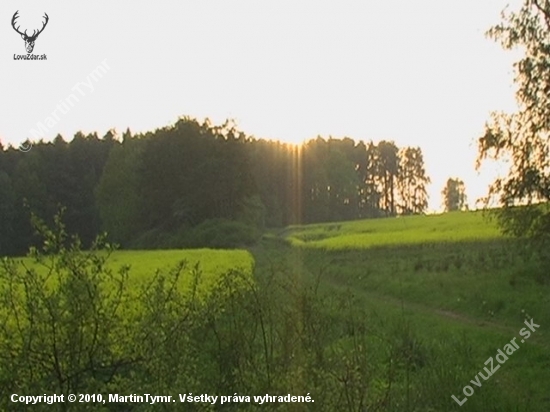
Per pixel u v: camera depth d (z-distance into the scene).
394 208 133.62
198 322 5.79
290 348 6.62
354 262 38.38
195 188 71.12
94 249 4.98
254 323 6.88
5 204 53.75
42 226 4.97
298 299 7.11
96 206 71.25
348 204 117.44
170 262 29.86
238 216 72.75
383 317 18.44
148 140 73.19
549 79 23.47
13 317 4.88
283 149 109.44
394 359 8.27
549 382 11.39
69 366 4.86
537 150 23.72
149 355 5.14
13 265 4.80
